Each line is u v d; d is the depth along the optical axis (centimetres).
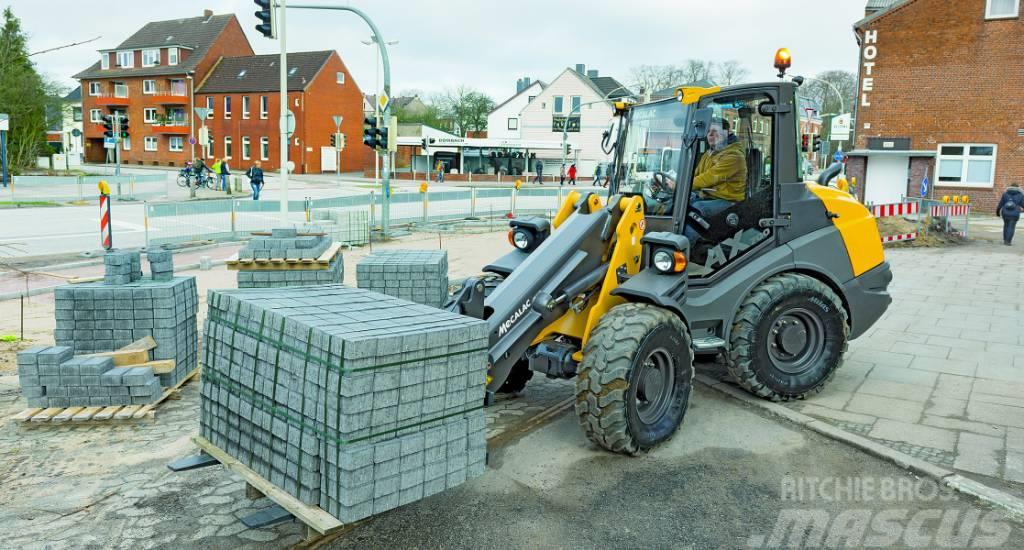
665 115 616
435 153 5528
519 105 6988
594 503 457
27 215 2262
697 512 446
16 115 4425
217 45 6000
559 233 568
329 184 4334
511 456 528
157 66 6012
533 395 671
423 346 356
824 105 5475
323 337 341
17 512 446
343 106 5762
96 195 3052
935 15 2739
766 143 632
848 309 669
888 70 2842
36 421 584
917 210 1861
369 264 764
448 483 374
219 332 421
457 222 2317
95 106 6291
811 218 652
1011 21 2636
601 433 504
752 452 532
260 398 385
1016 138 2684
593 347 509
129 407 609
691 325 592
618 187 657
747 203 622
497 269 620
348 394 328
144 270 1330
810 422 579
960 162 2781
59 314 651
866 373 727
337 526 332
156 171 5219
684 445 545
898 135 2855
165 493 471
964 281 1271
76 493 472
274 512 399
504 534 420
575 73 6181
